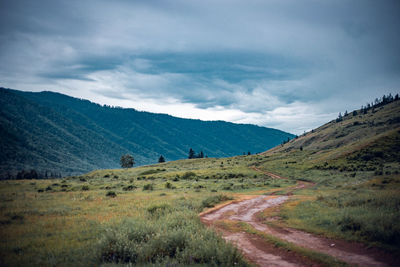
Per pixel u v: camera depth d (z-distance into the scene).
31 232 11.67
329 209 15.48
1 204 21.33
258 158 126.06
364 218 11.16
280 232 11.68
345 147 94.12
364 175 42.88
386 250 8.35
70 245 9.45
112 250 7.77
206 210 18.89
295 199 23.42
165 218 13.19
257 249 9.11
